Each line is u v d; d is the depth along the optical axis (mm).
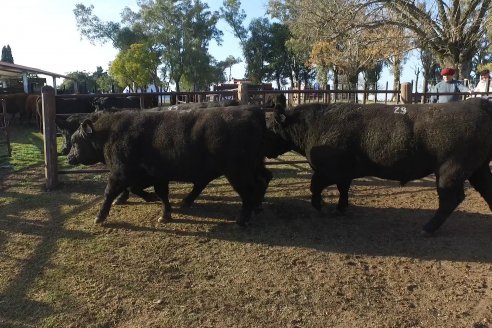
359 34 20859
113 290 3918
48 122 7012
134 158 5367
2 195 6883
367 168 5371
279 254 4684
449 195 4922
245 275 4215
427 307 3652
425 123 4871
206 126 5078
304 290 3926
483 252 4688
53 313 3566
